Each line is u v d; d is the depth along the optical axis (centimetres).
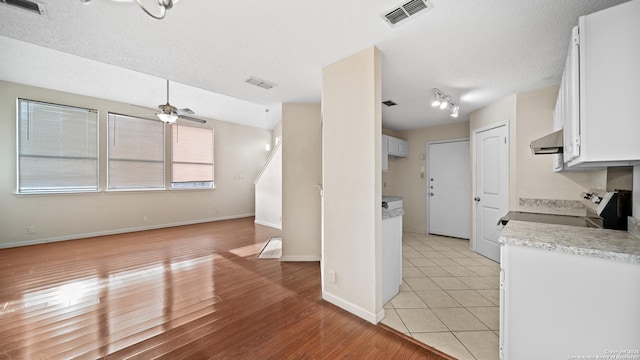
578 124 126
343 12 157
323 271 236
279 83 277
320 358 157
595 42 120
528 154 296
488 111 354
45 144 425
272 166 597
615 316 110
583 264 116
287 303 227
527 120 298
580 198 262
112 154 493
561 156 216
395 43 193
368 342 173
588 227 172
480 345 170
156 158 553
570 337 119
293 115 350
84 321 195
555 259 122
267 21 167
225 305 223
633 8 111
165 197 566
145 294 243
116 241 442
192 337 177
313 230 351
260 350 164
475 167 385
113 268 312
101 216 480
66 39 190
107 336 177
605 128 117
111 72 399
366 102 200
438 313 211
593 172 250
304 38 187
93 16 162
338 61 222
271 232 528
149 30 178
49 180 429
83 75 399
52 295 239
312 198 351
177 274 295
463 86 283
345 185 215
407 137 541
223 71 247
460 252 387
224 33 181
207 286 263
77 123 454
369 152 198
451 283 272
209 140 648
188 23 169
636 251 109
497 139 341
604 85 118
